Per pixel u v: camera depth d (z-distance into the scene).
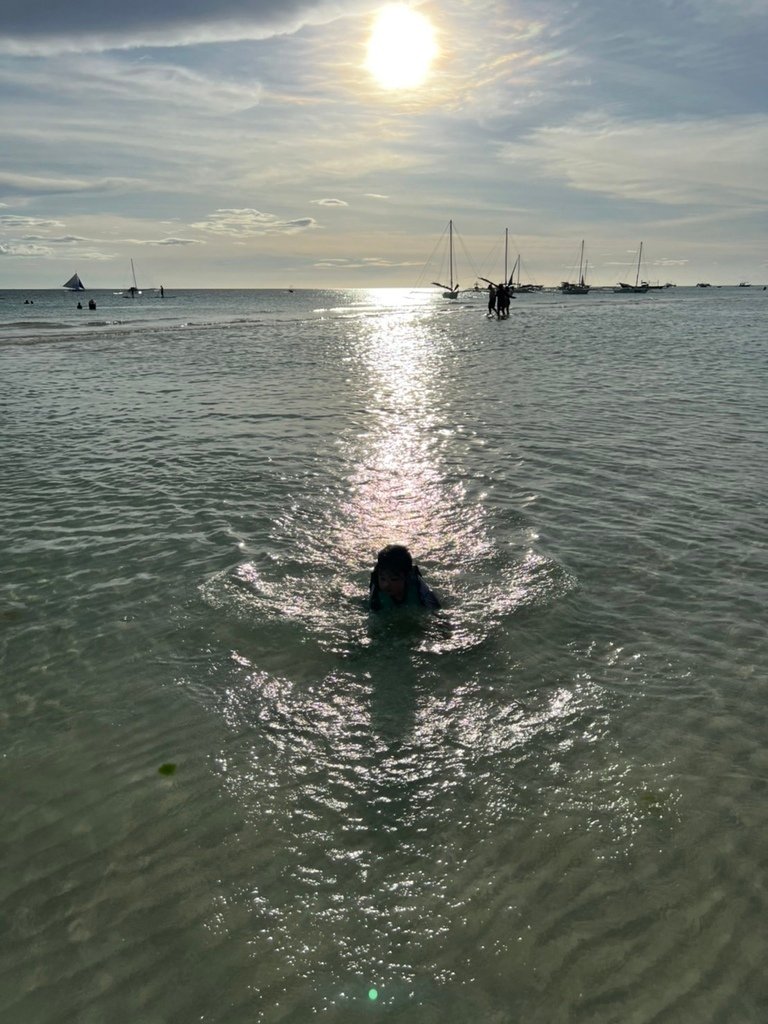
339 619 6.27
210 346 31.70
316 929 3.44
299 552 7.70
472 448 12.06
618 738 4.73
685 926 3.42
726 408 15.44
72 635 6.09
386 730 4.86
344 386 19.12
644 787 4.30
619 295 150.62
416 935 3.39
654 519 8.53
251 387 19.19
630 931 3.40
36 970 3.26
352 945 3.35
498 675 5.44
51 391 18.94
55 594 6.84
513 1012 3.04
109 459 11.66
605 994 3.10
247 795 4.30
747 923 3.43
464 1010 3.05
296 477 10.48
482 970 3.22
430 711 5.05
